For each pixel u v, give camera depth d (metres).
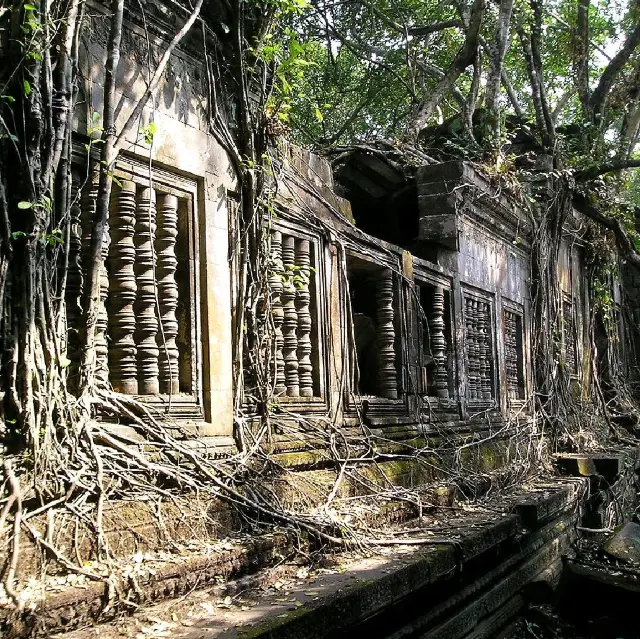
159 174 4.76
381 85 15.70
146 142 4.41
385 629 4.62
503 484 8.55
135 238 4.60
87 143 4.27
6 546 3.31
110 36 4.19
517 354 11.24
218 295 5.10
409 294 7.76
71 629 3.29
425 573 4.86
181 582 3.83
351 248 6.81
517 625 6.69
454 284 8.81
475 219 9.52
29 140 3.75
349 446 6.15
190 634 3.34
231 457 4.90
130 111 4.53
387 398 7.30
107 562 3.65
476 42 11.22
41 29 3.76
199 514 4.36
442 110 18.31
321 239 6.41
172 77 4.88
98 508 3.76
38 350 3.71
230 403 5.11
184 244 4.96
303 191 6.23
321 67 15.79
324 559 4.84
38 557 3.44
